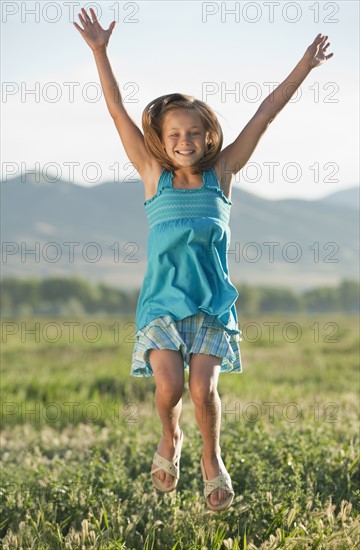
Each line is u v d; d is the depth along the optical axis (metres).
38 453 10.42
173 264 6.73
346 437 10.02
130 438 10.90
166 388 6.39
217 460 6.64
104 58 7.32
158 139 6.92
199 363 6.51
